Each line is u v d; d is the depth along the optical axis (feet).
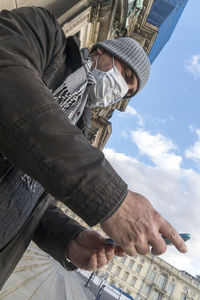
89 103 5.52
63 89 3.38
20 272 15.49
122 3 26.66
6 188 2.56
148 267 161.89
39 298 13.42
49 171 1.82
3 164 2.53
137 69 5.25
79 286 42.19
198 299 157.07
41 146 1.81
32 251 23.04
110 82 5.15
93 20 23.52
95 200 1.87
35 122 1.83
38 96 1.93
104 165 1.96
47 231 4.45
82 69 3.69
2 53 2.06
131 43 5.31
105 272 158.30
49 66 3.14
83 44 27.89
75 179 1.83
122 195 1.94
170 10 55.67
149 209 2.10
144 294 155.63
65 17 18.99
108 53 5.32
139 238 1.96
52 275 32.37
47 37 2.95
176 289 157.79
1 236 2.79
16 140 1.81
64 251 4.08
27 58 2.40
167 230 2.07
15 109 1.83
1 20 2.54
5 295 9.34
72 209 1.94
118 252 3.66
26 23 2.70
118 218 1.97
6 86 1.89
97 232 4.08
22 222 3.19
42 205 3.67
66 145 1.86
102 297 41.32
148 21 54.80
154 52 61.77
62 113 2.03
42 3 16.81
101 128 60.54
